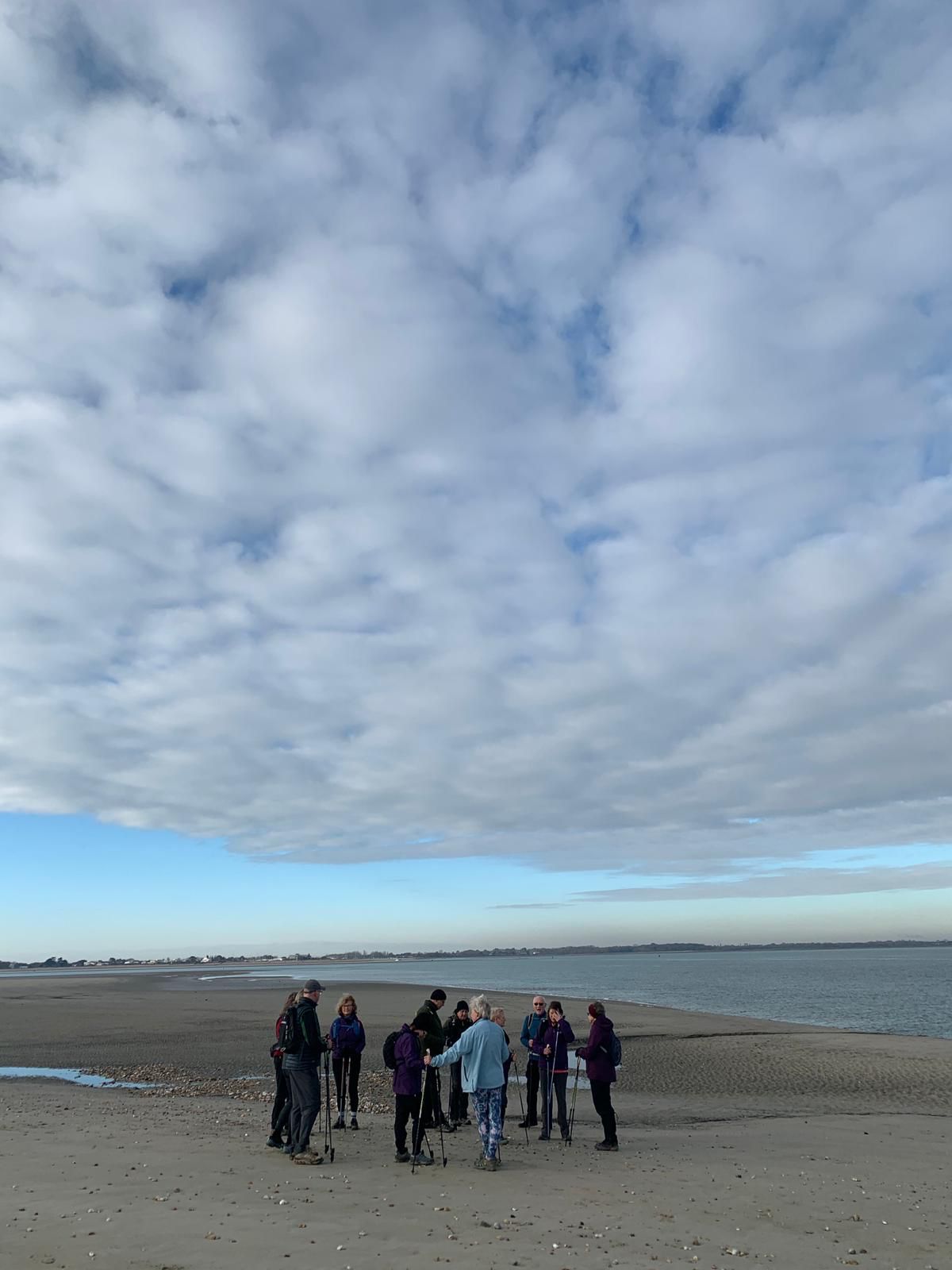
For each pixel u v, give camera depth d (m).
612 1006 45.62
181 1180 8.93
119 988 71.19
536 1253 6.73
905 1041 29.48
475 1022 10.40
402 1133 10.23
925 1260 7.12
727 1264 6.70
